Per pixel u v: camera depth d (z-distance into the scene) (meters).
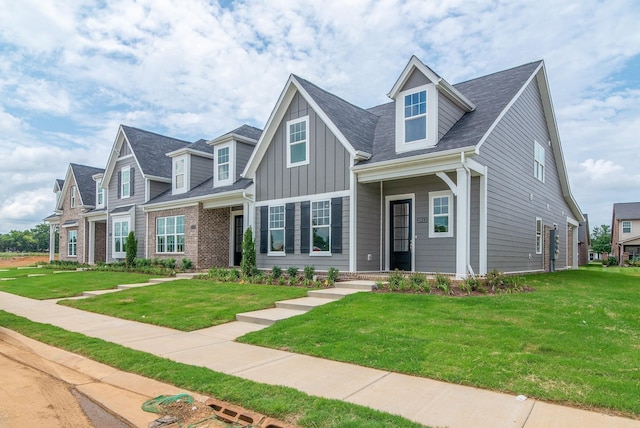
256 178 16.09
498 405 3.96
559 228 20.00
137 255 22.72
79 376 5.46
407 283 9.97
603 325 6.54
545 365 4.85
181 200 19.30
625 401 3.83
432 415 3.78
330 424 3.60
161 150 24.94
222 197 17.36
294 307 9.11
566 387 4.23
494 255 12.29
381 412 3.81
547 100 17.08
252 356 5.97
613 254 46.94
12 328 8.49
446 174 11.80
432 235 12.82
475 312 7.50
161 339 7.23
